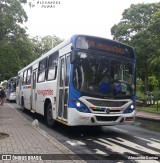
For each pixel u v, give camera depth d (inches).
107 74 447.5
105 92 439.8
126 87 460.1
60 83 487.2
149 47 1088.8
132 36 1232.2
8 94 1619.1
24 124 537.6
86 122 426.3
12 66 1418.6
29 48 1461.6
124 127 596.4
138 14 1320.1
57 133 487.5
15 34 1306.6
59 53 506.6
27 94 789.2
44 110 580.1
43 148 323.3
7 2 999.0
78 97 426.9
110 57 455.2
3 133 413.1
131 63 473.7
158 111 1042.1
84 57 439.8
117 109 444.5
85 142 409.7
